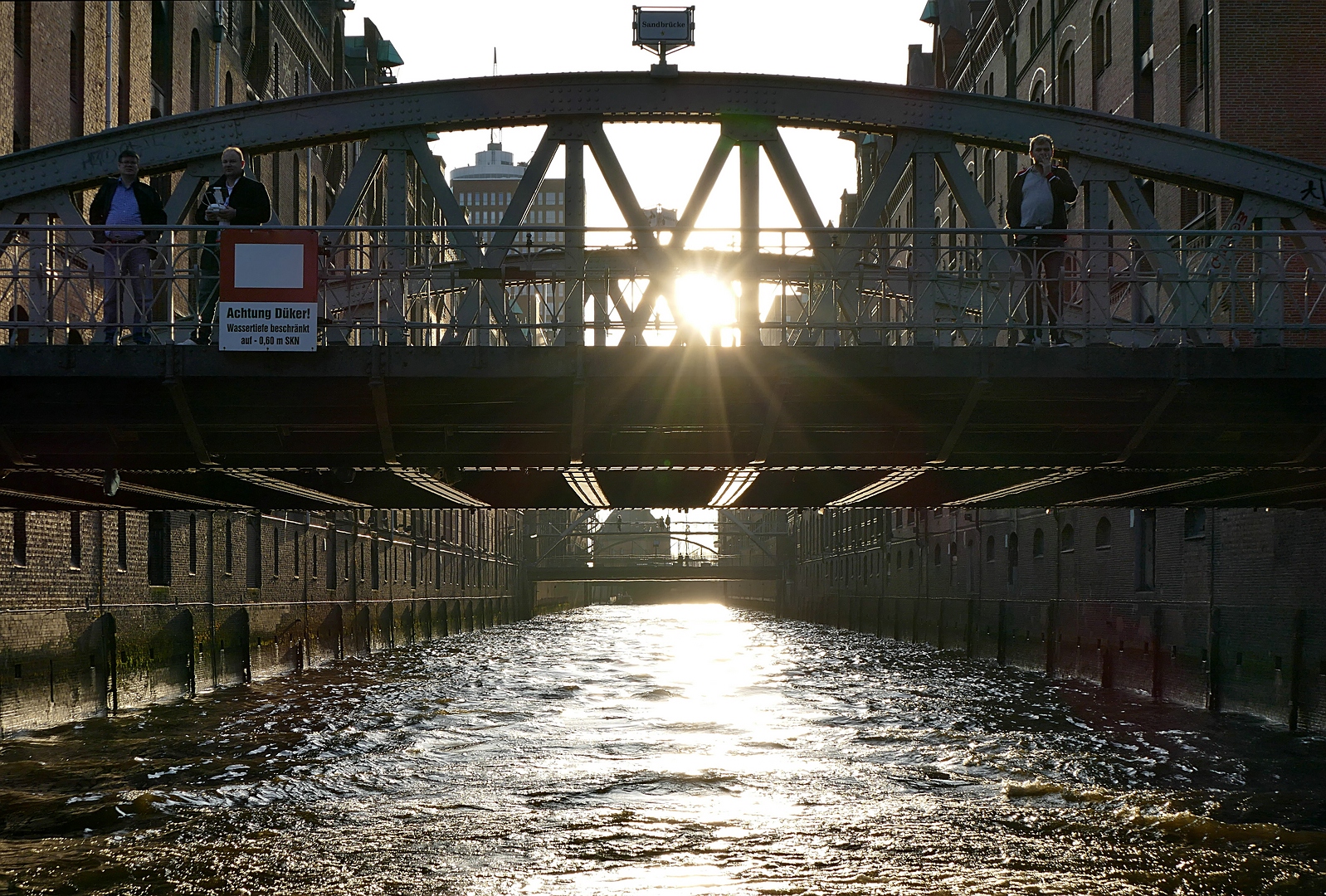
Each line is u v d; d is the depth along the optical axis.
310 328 12.10
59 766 16.41
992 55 42.69
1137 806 13.71
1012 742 18.75
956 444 14.18
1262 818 13.31
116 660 22.45
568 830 12.74
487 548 77.75
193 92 32.06
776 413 13.05
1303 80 23.41
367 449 13.89
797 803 14.14
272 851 11.81
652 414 13.23
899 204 54.50
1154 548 26.06
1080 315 15.69
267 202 13.38
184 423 12.74
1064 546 32.66
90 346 12.08
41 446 13.48
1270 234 12.93
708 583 162.75
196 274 12.31
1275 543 20.80
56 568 21.75
